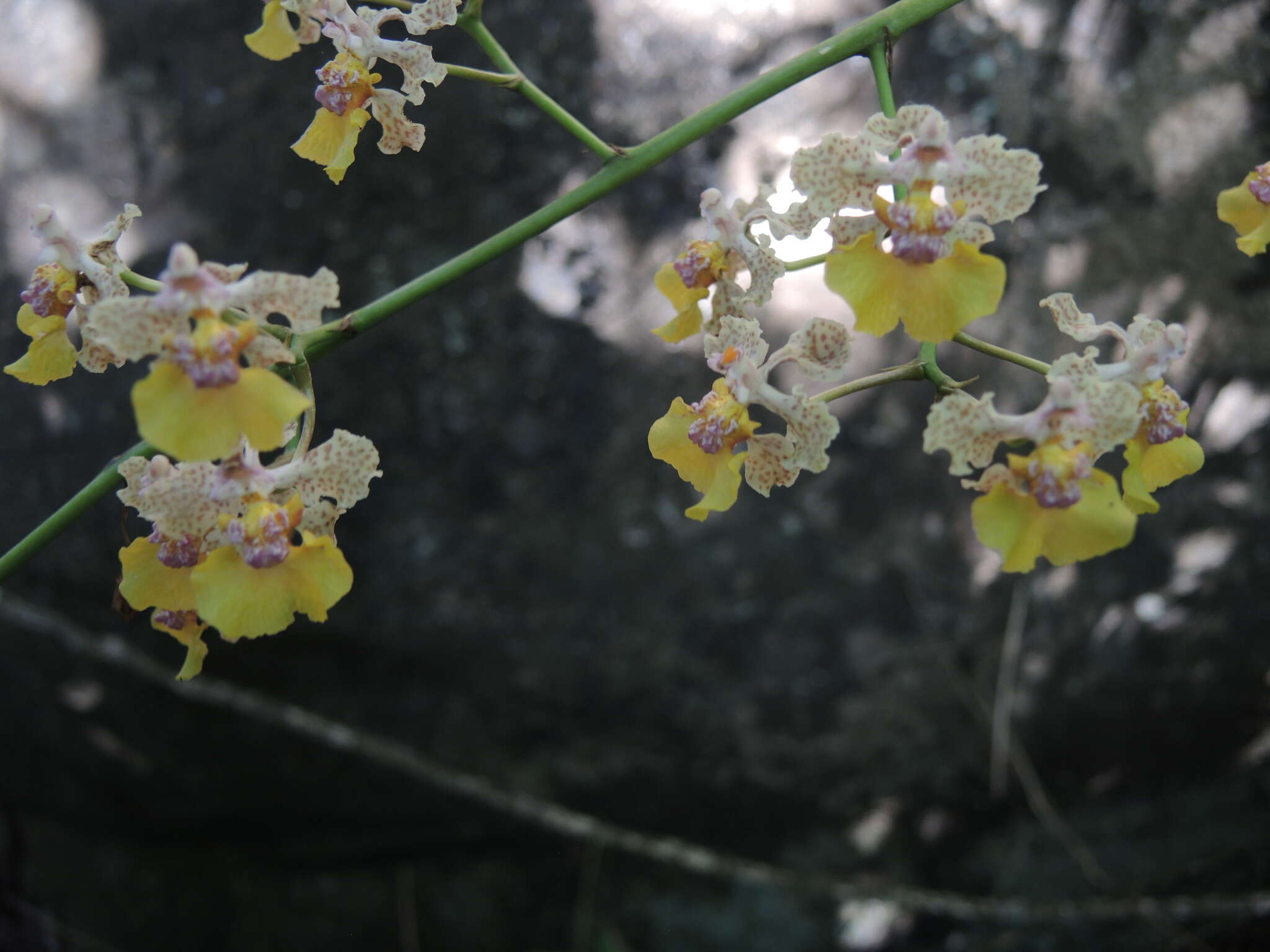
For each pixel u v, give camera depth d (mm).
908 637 363
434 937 403
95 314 139
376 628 355
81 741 375
